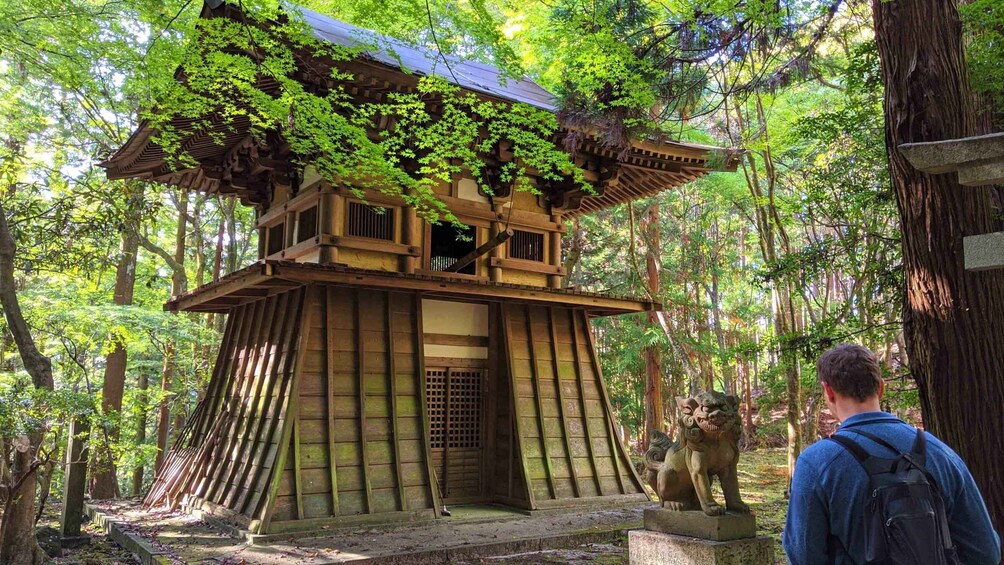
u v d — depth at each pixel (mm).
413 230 9289
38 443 6582
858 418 2010
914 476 1838
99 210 10039
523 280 10266
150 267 16109
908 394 6695
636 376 20359
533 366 9797
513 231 9625
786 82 6344
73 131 12648
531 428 9508
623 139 6496
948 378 4039
